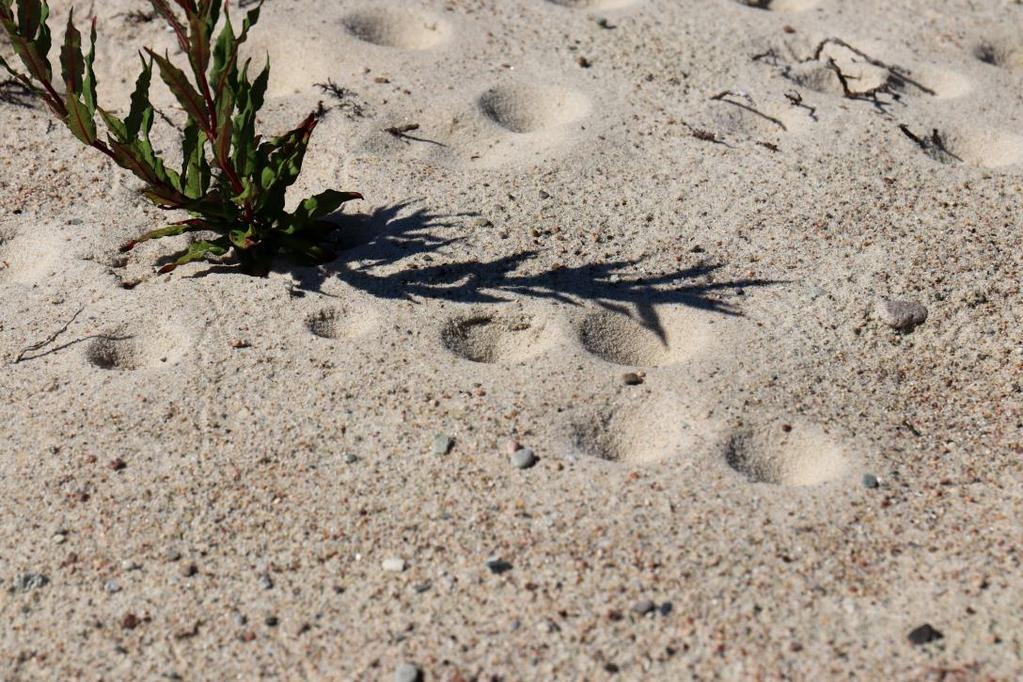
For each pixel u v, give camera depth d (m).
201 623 0.76
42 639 0.76
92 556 0.78
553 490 0.79
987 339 0.88
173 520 0.79
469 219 0.93
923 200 0.95
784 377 0.85
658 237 0.92
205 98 0.86
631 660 0.74
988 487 0.80
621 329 0.88
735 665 0.74
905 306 0.88
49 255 0.92
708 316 0.88
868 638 0.74
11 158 0.98
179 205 0.88
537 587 0.76
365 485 0.80
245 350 0.86
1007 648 0.74
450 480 0.80
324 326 0.87
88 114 0.86
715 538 0.78
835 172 0.97
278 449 0.81
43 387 0.84
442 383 0.84
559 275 0.90
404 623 0.75
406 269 0.90
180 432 0.82
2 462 0.81
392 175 0.96
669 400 0.84
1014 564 0.77
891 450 0.82
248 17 0.85
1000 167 0.98
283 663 0.74
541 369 0.85
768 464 0.82
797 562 0.77
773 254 0.91
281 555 0.78
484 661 0.74
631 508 0.79
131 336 0.87
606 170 0.97
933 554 0.77
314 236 0.92
